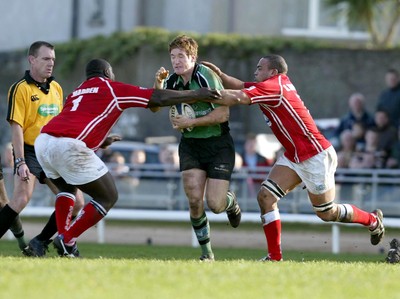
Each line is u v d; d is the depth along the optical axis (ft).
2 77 309.01
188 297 74.84
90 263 96.43
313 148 112.68
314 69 278.87
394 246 114.21
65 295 74.38
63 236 111.86
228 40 280.31
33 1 344.69
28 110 120.26
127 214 190.08
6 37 353.10
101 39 291.38
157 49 280.72
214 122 109.40
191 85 111.65
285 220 183.93
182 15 313.73
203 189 112.57
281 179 114.73
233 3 309.63
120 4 317.83
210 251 115.75
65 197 114.62
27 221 213.46
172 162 214.90
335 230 177.58
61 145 106.42
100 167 108.88
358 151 217.15
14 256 117.50
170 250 156.15
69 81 295.69
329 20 318.65
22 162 117.60
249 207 192.34
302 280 85.81
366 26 284.00
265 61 113.80
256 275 88.38
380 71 277.23
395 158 215.92
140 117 274.77
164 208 195.21
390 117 226.79
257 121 274.98
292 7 316.40
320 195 114.62
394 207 189.16
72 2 330.34
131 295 75.31
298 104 111.86
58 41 334.85
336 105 278.67
